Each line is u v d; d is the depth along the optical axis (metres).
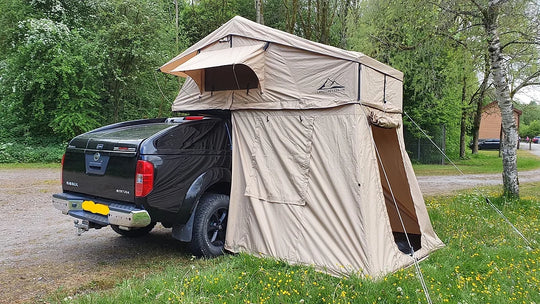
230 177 5.16
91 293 3.62
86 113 18.77
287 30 16.78
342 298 3.45
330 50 4.52
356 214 4.23
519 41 8.76
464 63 10.27
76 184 4.97
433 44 9.34
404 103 22.14
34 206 8.05
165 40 20.70
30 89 17.45
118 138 4.64
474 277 4.22
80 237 5.85
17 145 17.44
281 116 4.86
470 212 7.43
